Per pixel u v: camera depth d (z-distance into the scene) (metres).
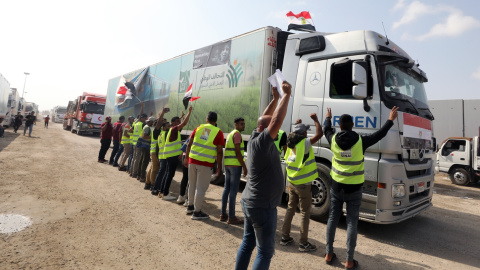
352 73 4.25
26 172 7.10
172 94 9.08
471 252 4.14
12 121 25.31
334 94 4.83
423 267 3.49
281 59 6.05
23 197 4.99
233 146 4.54
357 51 4.67
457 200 8.31
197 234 3.97
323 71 5.05
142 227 4.07
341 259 3.50
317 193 5.01
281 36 6.12
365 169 4.29
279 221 4.91
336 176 3.35
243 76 6.39
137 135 7.87
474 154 10.64
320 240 4.13
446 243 4.46
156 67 10.29
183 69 8.62
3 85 16.98
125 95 12.62
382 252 3.91
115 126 10.07
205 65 7.66
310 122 5.03
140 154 7.79
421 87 5.53
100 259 3.03
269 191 2.25
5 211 4.24
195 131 4.73
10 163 8.12
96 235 3.66
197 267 3.02
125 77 13.05
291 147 3.78
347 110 4.59
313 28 6.55
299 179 3.68
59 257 2.99
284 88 2.24
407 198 4.29
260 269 2.22
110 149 15.23
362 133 4.39
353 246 3.19
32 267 2.73
